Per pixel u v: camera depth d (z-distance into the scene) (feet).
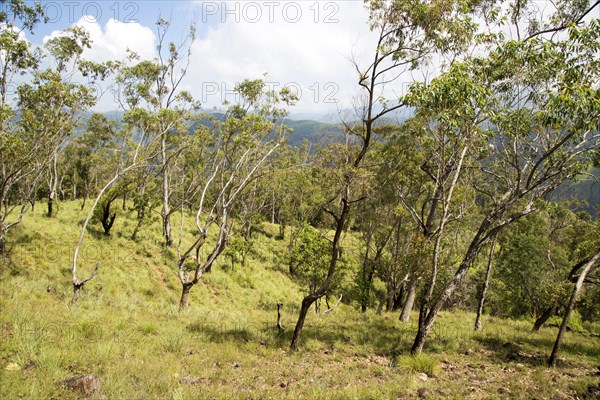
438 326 55.47
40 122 54.44
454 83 30.01
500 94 35.83
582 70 29.14
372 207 73.41
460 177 57.77
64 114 57.98
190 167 109.19
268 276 100.99
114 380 22.13
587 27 28.40
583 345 47.21
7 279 49.70
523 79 33.76
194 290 74.43
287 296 92.12
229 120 64.69
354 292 81.46
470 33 32.58
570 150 33.63
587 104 26.66
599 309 66.74
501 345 43.68
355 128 41.11
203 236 61.62
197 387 22.93
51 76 53.93
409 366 30.50
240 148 67.87
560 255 88.43
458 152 39.86
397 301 97.19
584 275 35.12
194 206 142.10
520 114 34.24
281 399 22.02
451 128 32.83
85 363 24.90
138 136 84.02
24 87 53.36
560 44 30.60
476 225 65.46
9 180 55.52
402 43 32.48
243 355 32.89
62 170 131.64
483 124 38.73
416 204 78.84
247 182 71.31
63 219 81.92
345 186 35.53
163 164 82.79
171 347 32.48
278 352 34.68
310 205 116.47
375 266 86.74
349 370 30.01
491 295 92.79
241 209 119.24
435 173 56.70
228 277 87.45
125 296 58.54
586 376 30.45
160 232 96.73
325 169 42.86
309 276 74.49
